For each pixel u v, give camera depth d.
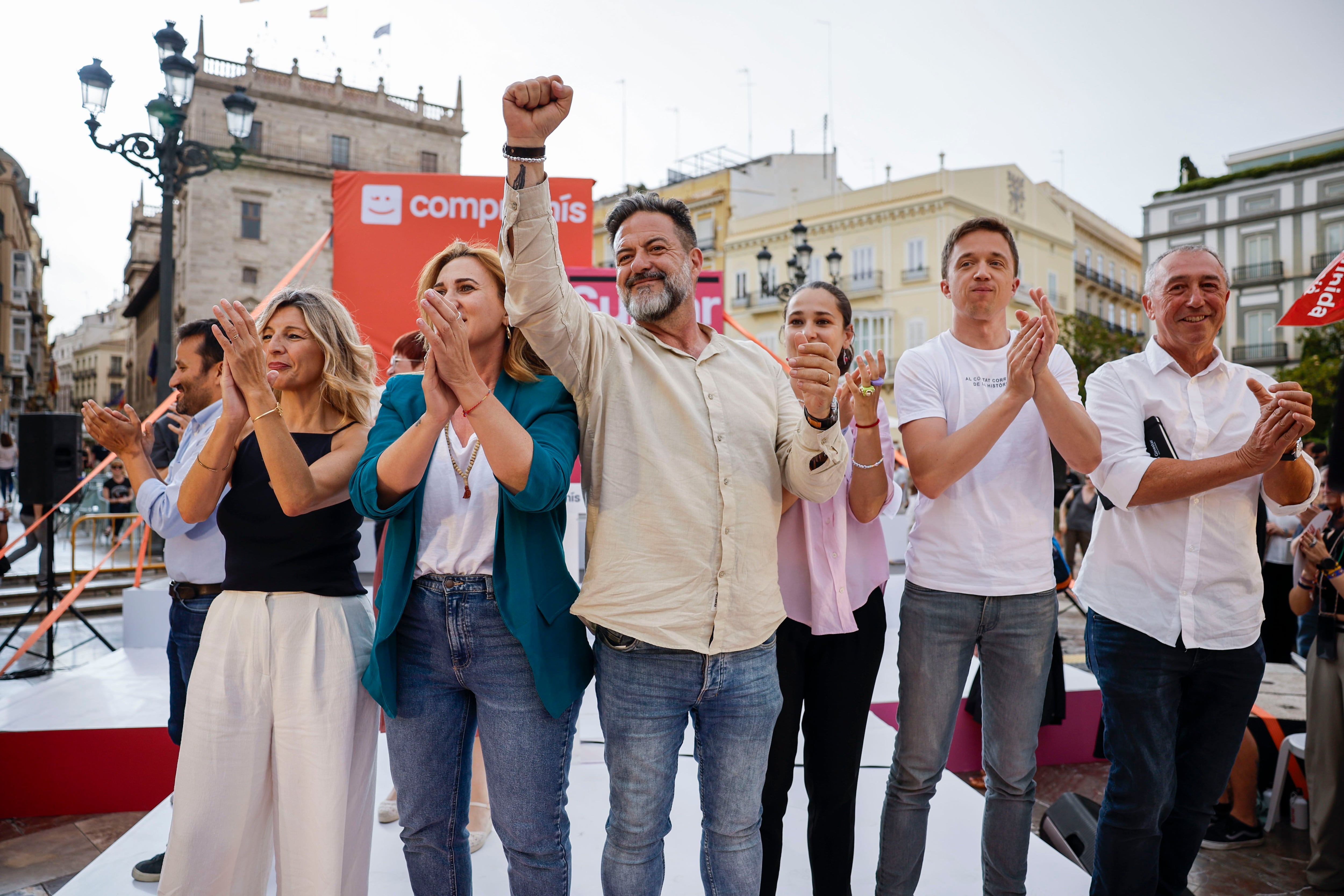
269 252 27.33
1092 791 3.52
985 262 2.07
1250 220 34.75
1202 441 2.12
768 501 1.67
